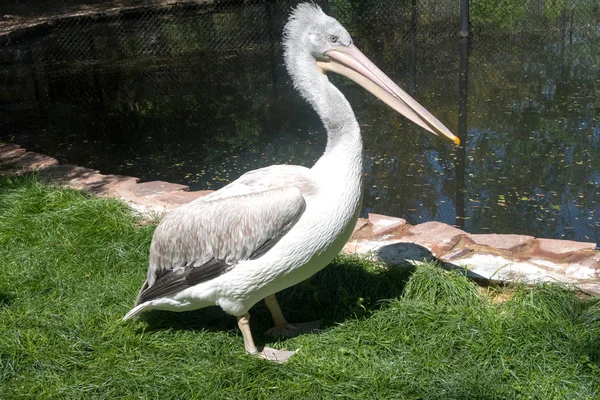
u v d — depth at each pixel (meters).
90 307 4.35
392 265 4.76
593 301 4.12
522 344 3.76
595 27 15.94
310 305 4.45
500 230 6.30
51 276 4.73
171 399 3.50
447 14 16.38
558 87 11.44
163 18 17.81
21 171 7.08
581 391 3.41
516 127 9.31
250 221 3.58
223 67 14.35
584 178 7.46
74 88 12.98
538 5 16.14
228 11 17.61
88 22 17.39
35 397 3.52
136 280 4.67
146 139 9.72
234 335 4.10
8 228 5.40
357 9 16.50
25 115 11.20
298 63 3.78
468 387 3.44
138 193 6.38
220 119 10.64
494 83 11.96
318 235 3.57
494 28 16.12
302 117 10.53
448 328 3.91
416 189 7.33
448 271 4.49
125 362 3.78
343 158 3.61
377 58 14.56
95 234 5.33
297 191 3.54
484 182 7.46
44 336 3.99
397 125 9.63
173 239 3.85
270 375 3.62
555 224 6.39
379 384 3.50
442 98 11.05
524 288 4.26
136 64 14.94
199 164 8.52
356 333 3.97
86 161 8.81
